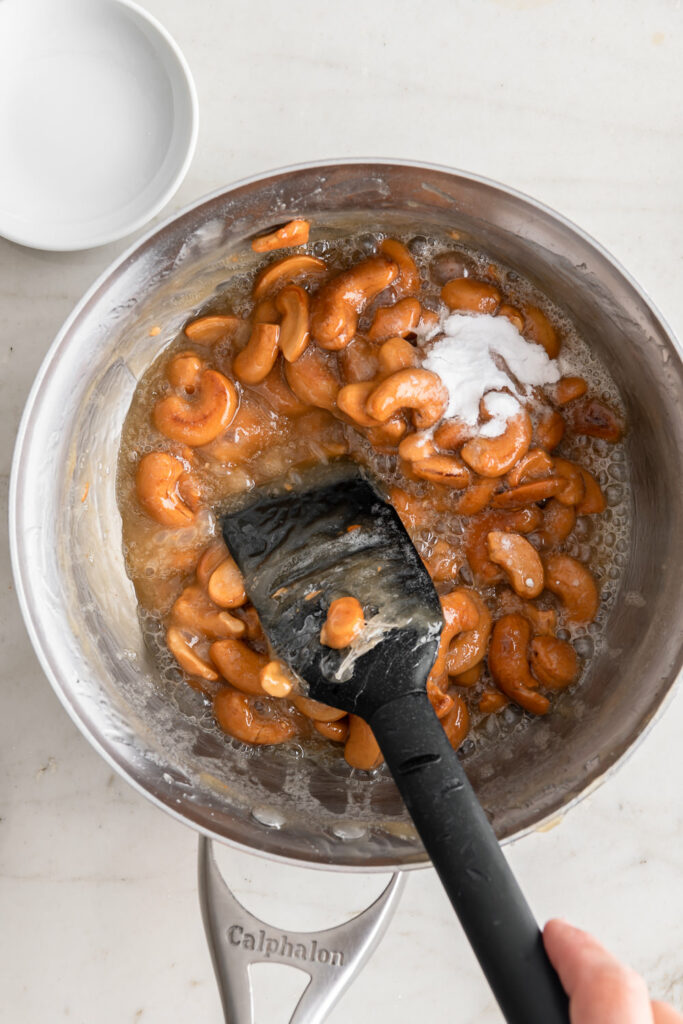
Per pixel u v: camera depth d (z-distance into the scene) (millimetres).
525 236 491
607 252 473
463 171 471
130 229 516
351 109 536
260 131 535
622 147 541
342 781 515
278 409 510
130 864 540
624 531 522
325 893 540
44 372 467
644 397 500
